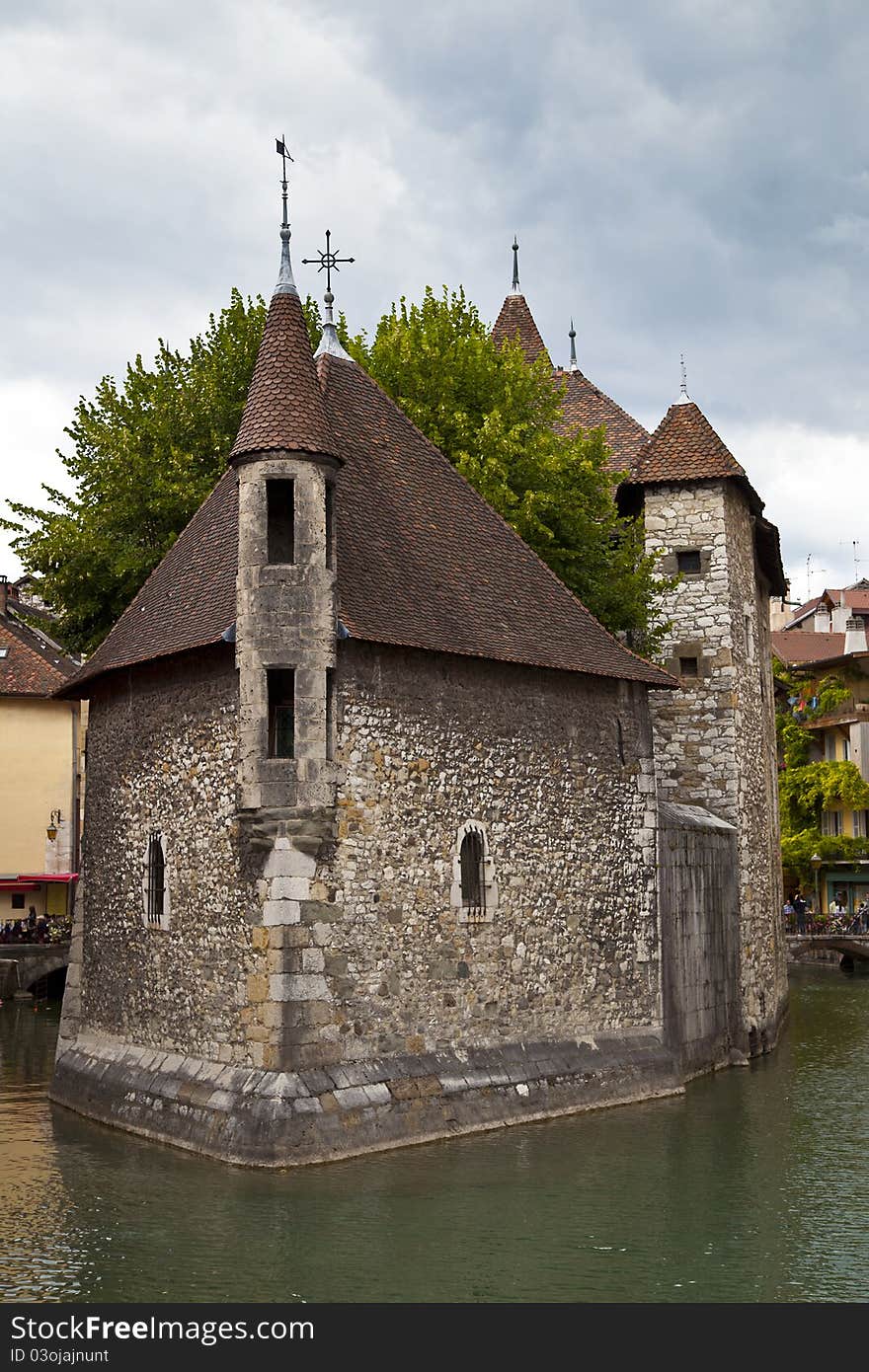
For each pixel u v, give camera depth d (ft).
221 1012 56.39
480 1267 42.55
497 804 62.49
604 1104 64.85
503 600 66.80
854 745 181.98
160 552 85.10
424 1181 51.21
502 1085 60.29
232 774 56.59
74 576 87.10
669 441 88.43
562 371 120.88
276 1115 52.11
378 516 63.26
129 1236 45.14
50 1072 81.87
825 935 150.10
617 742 69.87
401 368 86.69
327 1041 54.24
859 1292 40.81
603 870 67.92
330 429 56.85
